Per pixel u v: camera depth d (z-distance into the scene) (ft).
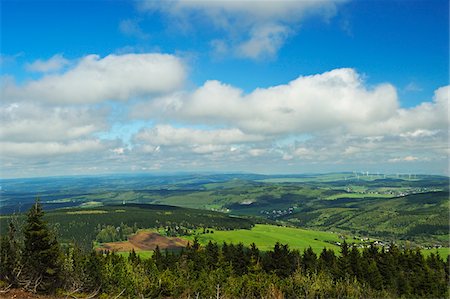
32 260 148.77
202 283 202.90
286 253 315.58
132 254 303.48
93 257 200.64
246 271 297.12
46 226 164.76
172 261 302.45
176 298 183.83
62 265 159.84
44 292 138.62
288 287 217.97
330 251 348.59
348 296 223.71
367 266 288.51
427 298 271.69
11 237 162.61
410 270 312.91
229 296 191.72
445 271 316.81
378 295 243.60
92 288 162.40
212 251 319.88
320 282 230.07
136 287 171.22
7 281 132.36
